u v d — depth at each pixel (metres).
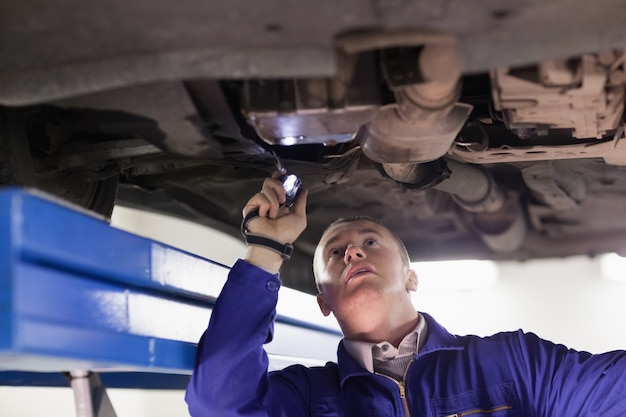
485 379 2.05
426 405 2.03
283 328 2.45
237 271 1.89
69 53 1.28
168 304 1.69
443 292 6.69
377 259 2.17
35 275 1.14
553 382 2.03
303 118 1.52
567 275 6.62
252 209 1.97
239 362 1.85
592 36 1.24
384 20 1.20
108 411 1.82
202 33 1.23
